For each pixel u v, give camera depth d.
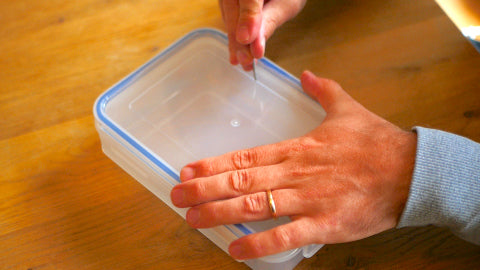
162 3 0.88
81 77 0.82
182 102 0.78
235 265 0.70
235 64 0.79
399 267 0.69
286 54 0.83
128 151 0.73
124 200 0.73
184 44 0.81
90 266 0.69
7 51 0.84
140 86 0.78
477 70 0.81
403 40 0.84
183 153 0.74
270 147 0.71
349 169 0.69
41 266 0.69
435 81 0.81
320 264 0.69
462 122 0.77
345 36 0.85
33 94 0.80
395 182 0.68
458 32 0.84
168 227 0.72
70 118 0.79
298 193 0.68
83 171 0.75
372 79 0.81
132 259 0.70
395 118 0.78
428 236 0.71
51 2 0.88
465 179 0.66
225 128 0.76
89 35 0.85
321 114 0.77
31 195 0.74
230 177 0.69
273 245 0.66
